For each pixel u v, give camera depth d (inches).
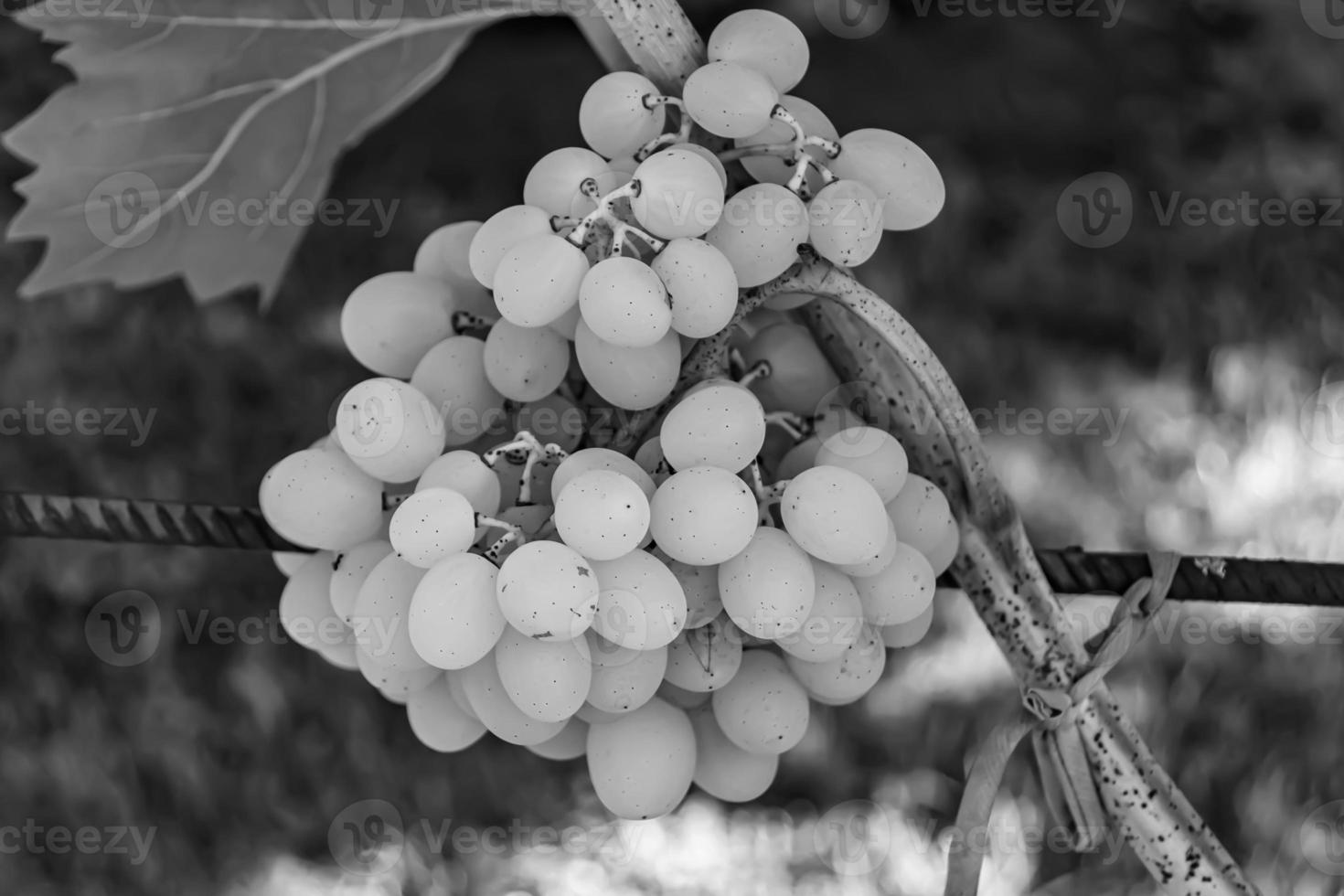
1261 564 31.6
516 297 29.6
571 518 29.2
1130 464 95.8
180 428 98.3
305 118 34.6
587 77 113.3
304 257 103.1
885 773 89.2
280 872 90.0
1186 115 104.0
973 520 31.2
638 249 30.1
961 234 102.1
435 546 29.6
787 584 29.6
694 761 30.5
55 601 92.0
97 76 33.9
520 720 30.0
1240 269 100.1
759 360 31.4
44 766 90.2
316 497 30.3
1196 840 31.4
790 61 30.4
